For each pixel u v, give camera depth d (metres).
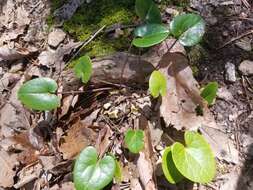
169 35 0.27
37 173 0.26
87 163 0.23
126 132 0.25
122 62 0.27
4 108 0.28
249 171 0.24
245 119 0.26
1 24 0.32
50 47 0.29
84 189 0.23
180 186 0.24
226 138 0.25
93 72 0.27
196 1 0.29
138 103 0.27
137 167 0.25
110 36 0.28
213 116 0.26
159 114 0.26
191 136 0.23
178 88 0.26
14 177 0.26
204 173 0.22
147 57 0.27
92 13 0.29
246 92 0.26
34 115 0.28
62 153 0.26
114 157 0.25
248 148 0.25
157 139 0.25
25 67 0.30
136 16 0.29
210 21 0.28
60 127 0.27
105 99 0.27
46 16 0.31
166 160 0.23
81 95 0.28
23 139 0.27
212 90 0.25
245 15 0.28
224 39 0.28
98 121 0.27
